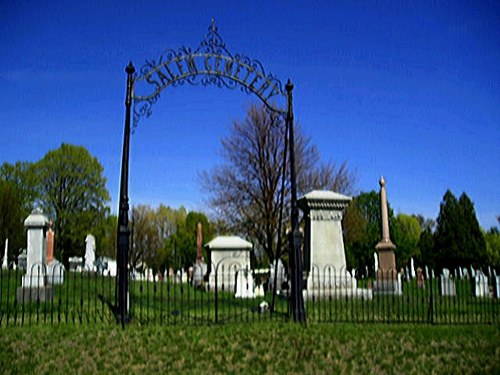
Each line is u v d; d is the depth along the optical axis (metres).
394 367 7.46
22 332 9.32
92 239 36.22
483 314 13.04
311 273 16.89
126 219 10.46
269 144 34.06
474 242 48.81
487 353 8.34
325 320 11.19
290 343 8.74
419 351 8.38
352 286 17.25
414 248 50.09
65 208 53.88
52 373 6.96
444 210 50.53
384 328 10.14
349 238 40.19
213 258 24.16
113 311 11.58
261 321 10.91
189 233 53.88
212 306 14.32
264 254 39.00
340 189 38.97
